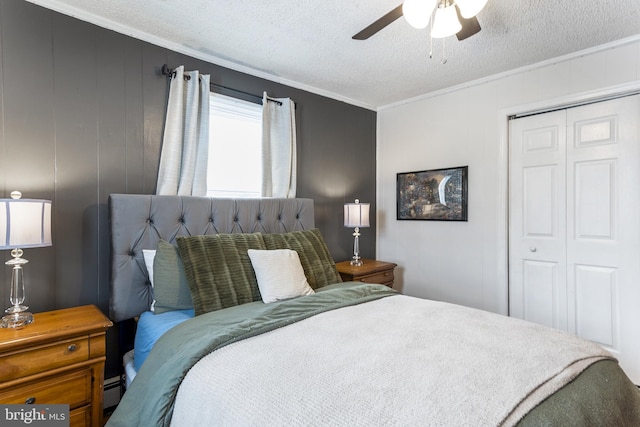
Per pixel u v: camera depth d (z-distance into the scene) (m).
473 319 1.55
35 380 1.40
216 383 1.05
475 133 3.01
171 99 2.23
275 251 2.06
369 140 3.71
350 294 1.91
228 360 1.15
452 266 3.17
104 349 1.58
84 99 1.94
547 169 2.64
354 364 1.10
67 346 1.47
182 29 2.12
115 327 2.01
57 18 1.85
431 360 1.12
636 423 1.02
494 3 1.85
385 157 3.72
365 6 1.88
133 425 1.20
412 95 3.38
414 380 0.99
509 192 2.83
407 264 3.52
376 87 3.15
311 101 3.16
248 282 1.93
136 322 2.01
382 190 3.75
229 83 2.59
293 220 2.76
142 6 1.88
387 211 3.70
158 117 2.21
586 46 2.36
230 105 2.62
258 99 2.76
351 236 3.52
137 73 2.13
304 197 3.11
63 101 1.87
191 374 1.13
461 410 0.85
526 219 2.74
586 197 2.46
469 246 3.06
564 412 0.87
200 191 2.32
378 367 1.07
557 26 2.09
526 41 2.28
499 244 2.87
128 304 1.89
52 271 1.84
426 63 2.62
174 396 1.12
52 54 1.84
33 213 1.47
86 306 1.84
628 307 2.29
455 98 3.14
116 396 2.01
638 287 2.25
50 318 1.62
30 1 1.77
